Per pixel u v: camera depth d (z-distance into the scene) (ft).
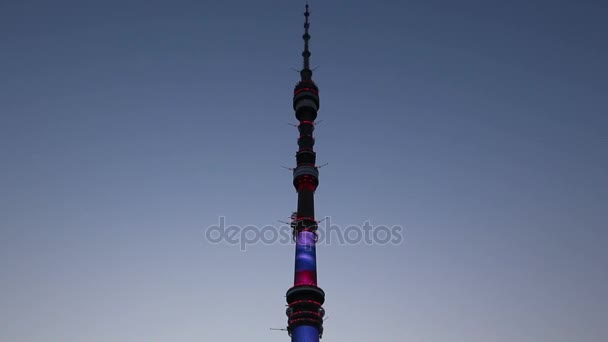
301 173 487.20
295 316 412.77
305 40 613.93
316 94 559.79
